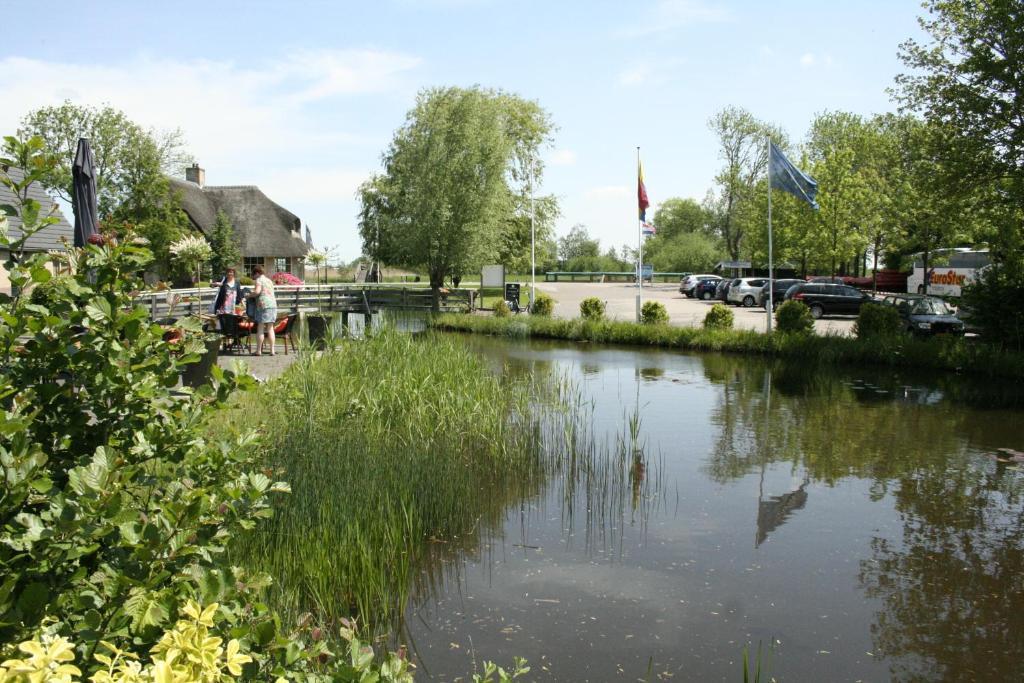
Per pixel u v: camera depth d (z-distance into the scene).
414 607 5.55
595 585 5.97
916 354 19.03
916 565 6.41
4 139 2.80
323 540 5.81
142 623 2.14
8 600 2.05
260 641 2.42
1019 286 18.84
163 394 2.86
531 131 49.72
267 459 6.84
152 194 43.91
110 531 2.22
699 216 101.88
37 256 2.79
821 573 6.23
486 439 9.80
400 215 35.44
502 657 4.82
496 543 6.91
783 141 59.88
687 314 36.16
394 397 10.36
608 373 17.80
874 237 40.34
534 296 34.41
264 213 56.34
